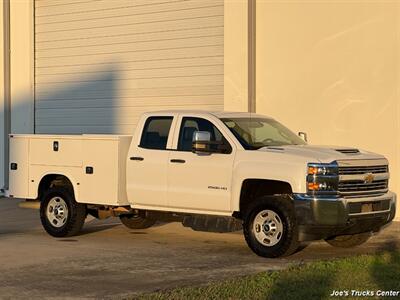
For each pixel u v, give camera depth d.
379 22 14.60
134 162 11.98
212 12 16.92
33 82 20.48
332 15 15.10
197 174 11.30
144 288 8.66
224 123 11.38
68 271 9.74
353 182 10.51
